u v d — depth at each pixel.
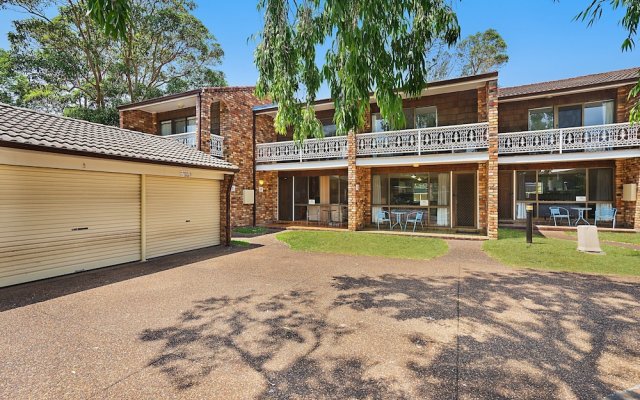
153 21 19.55
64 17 18.06
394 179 13.98
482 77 10.40
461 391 2.60
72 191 6.71
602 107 12.23
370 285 5.71
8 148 5.50
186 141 13.81
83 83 21.33
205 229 9.97
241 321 4.10
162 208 8.68
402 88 5.34
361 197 13.59
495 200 10.37
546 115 13.12
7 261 5.71
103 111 19.05
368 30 4.69
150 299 5.01
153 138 10.47
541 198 13.77
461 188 12.88
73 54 19.19
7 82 19.88
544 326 3.87
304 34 5.29
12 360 3.14
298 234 12.10
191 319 4.18
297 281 6.00
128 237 7.80
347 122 5.31
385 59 5.04
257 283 5.89
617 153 10.93
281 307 4.62
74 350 3.35
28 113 7.51
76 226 6.77
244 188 14.71
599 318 4.09
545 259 7.41
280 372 2.91
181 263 7.67
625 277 5.97
